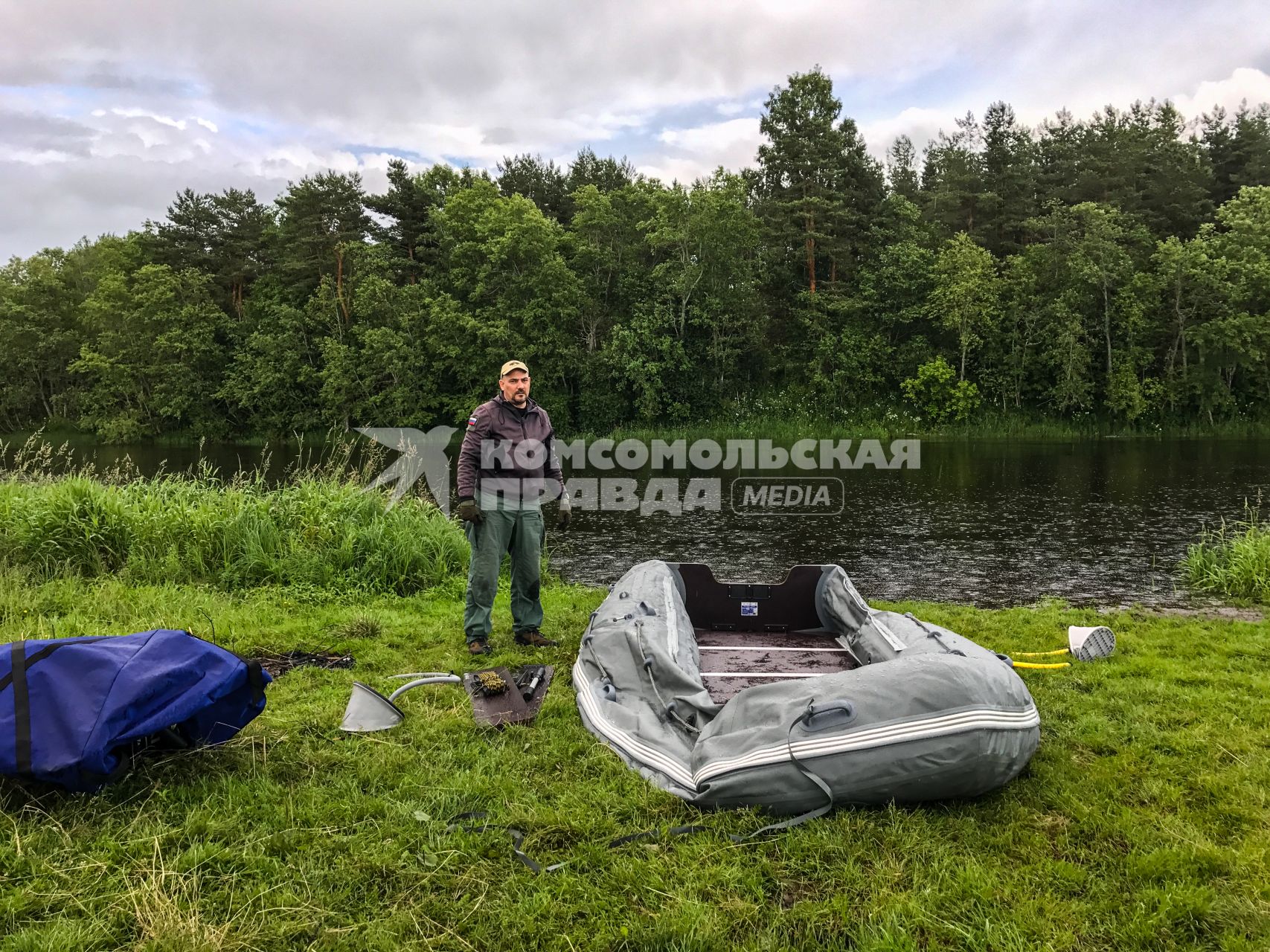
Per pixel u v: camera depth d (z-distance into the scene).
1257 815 2.92
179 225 42.69
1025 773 3.26
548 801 3.04
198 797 3.00
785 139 35.25
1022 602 7.05
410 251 41.06
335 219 39.84
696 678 3.84
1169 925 2.31
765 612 5.54
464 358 34.41
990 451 24.72
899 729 2.86
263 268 43.06
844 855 2.65
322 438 36.56
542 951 2.23
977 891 2.45
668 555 9.30
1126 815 2.90
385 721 3.72
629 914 2.36
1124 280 32.34
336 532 7.53
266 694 4.13
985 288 32.97
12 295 45.31
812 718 2.94
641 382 31.38
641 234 36.25
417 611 6.35
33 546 6.89
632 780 3.17
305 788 3.10
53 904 2.37
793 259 36.66
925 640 4.03
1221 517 11.79
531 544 5.22
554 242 34.41
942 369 32.19
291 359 37.06
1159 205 37.22
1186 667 4.77
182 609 5.84
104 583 6.43
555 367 33.41
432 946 2.23
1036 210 37.94
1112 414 32.12
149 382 39.69
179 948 2.16
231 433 38.41
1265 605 6.80
